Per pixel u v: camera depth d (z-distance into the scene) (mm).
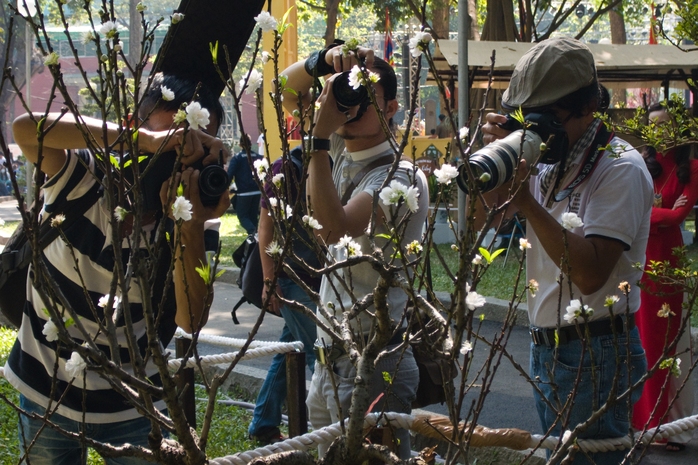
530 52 2385
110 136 1980
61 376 2188
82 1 1363
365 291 2512
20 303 2336
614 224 2289
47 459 2252
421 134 19844
